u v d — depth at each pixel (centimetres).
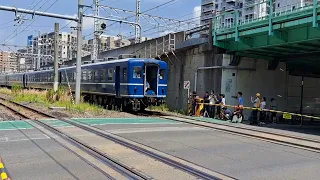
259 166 821
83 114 1909
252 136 1340
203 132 1396
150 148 988
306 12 1555
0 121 1537
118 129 1369
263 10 2214
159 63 2281
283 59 2366
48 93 2784
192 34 2628
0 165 752
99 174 700
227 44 2220
